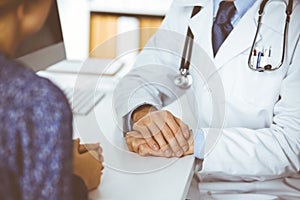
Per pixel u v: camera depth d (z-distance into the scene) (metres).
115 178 0.95
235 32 1.46
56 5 1.29
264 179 1.41
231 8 1.49
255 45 1.43
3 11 0.61
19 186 0.56
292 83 1.38
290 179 1.43
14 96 0.55
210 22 1.52
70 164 0.59
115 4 2.77
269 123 1.44
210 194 1.39
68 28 2.54
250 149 1.28
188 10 1.59
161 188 0.92
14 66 0.58
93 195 0.88
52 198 0.57
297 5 1.44
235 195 1.37
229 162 1.27
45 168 0.56
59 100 0.58
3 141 0.54
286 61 1.40
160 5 2.70
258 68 1.41
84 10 2.56
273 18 1.44
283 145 1.31
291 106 1.36
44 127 0.56
